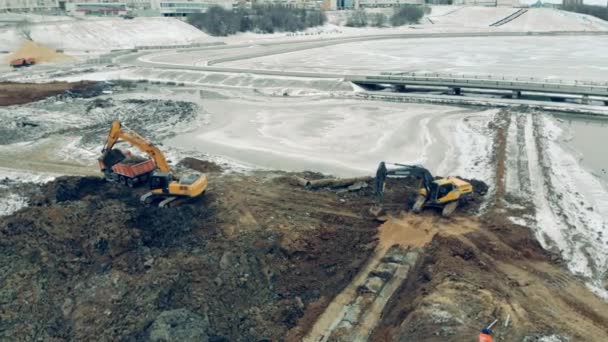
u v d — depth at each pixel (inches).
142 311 964.6
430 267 1129.4
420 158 1867.6
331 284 1095.6
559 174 1662.2
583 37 6697.8
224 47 5551.2
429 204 1391.5
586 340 866.8
